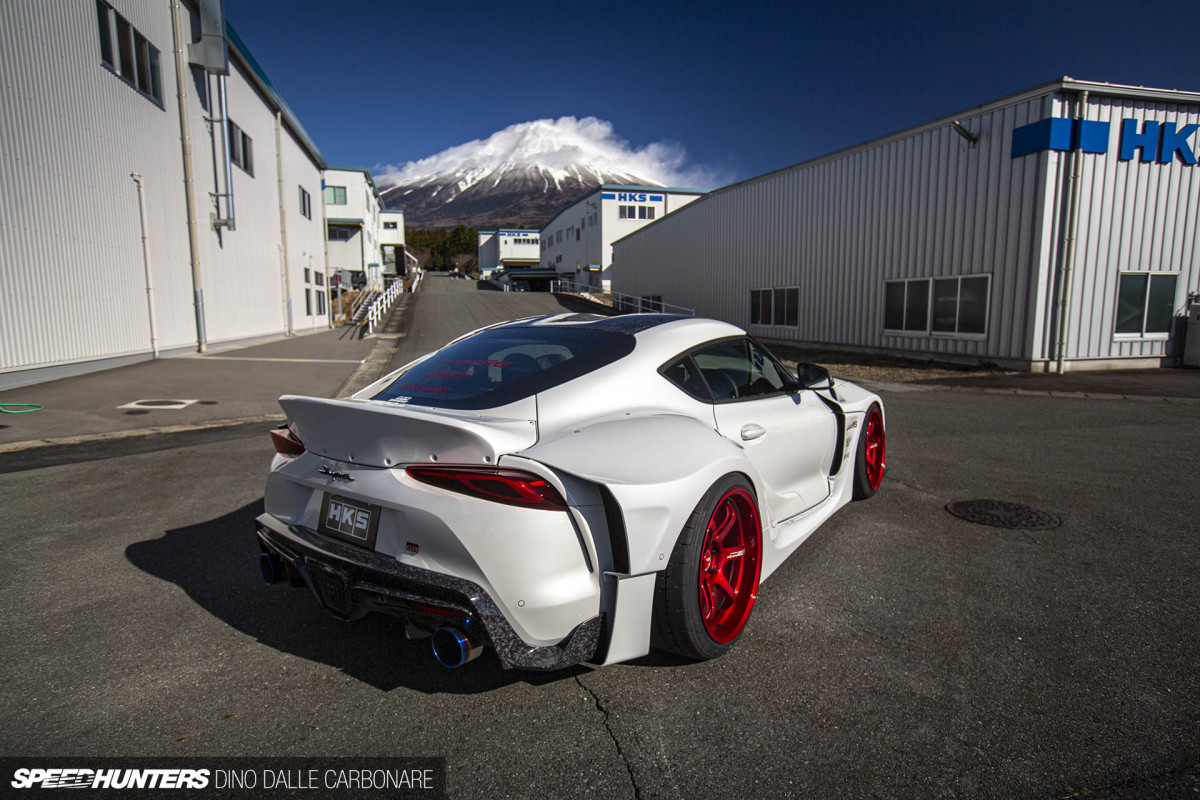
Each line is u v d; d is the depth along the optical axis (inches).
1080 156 455.5
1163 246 487.8
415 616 82.7
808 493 134.8
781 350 691.4
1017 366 484.1
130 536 150.6
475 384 103.5
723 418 112.3
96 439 266.4
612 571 84.7
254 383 422.6
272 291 838.5
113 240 466.9
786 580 123.1
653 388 104.7
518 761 75.2
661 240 1111.6
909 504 168.1
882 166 602.2
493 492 79.3
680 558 88.0
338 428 92.0
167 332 550.3
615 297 1376.7
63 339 412.5
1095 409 325.4
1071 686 87.4
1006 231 485.4
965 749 75.4
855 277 642.8
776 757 74.9
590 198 1829.5
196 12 597.9
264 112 818.2
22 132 374.6
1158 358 501.7
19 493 185.9
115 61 470.0
